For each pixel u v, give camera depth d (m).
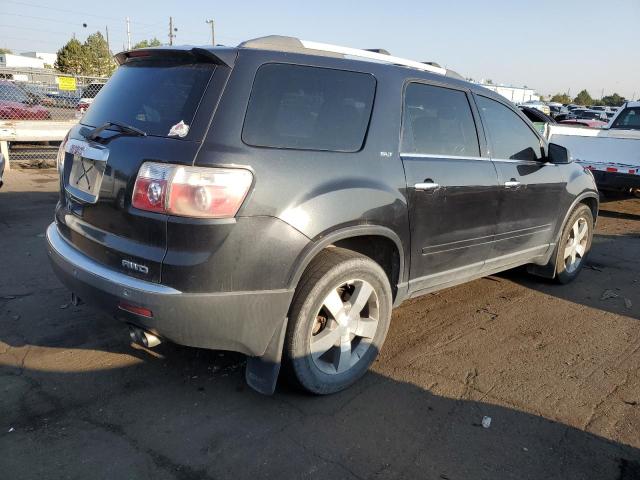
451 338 4.07
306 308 2.91
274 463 2.61
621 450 2.83
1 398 3.02
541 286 5.39
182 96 2.77
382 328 3.39
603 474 2.64
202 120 2.62
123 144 2.75
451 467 2.64
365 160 3.12
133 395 3.12
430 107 3.68
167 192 2.52
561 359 3.81
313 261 2.99
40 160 12.64
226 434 2.80
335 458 2.66
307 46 3.11
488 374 3.55
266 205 2.64
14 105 13.62
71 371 3.34
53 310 4.21
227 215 2.55
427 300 4.86
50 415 2.89
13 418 2.85
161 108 2.82
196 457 2.62
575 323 4.48
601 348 4.02
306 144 2.90
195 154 2.53
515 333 4.22
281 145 2.79
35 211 7.71
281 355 2.92
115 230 2.78
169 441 2.73
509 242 4.42
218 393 3.18
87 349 3.62
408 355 3.76
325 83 3.07
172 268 2.54
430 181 3.48
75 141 3.19
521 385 3.43
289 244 2.71
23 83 14.00
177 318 2.59
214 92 2.68
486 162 4.06
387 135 3.29
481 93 4.17
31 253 5.66
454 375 3.51
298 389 3.14
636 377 3.60
